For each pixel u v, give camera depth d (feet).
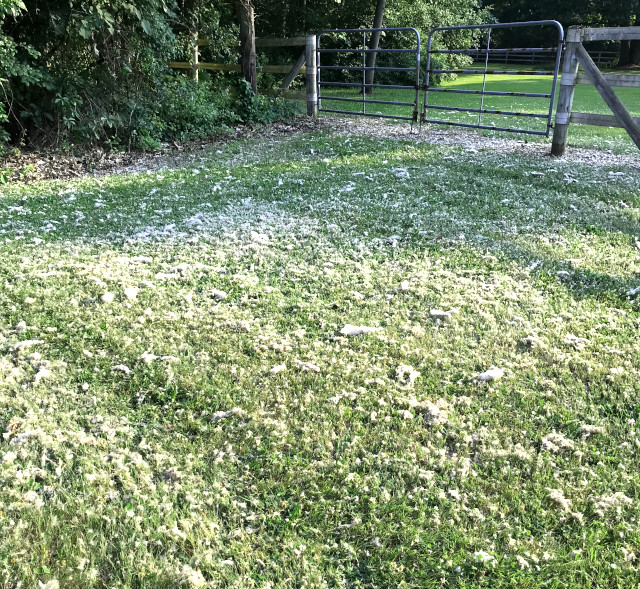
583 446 6.63
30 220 15.33
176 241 13.32
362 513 5.89
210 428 7.09
